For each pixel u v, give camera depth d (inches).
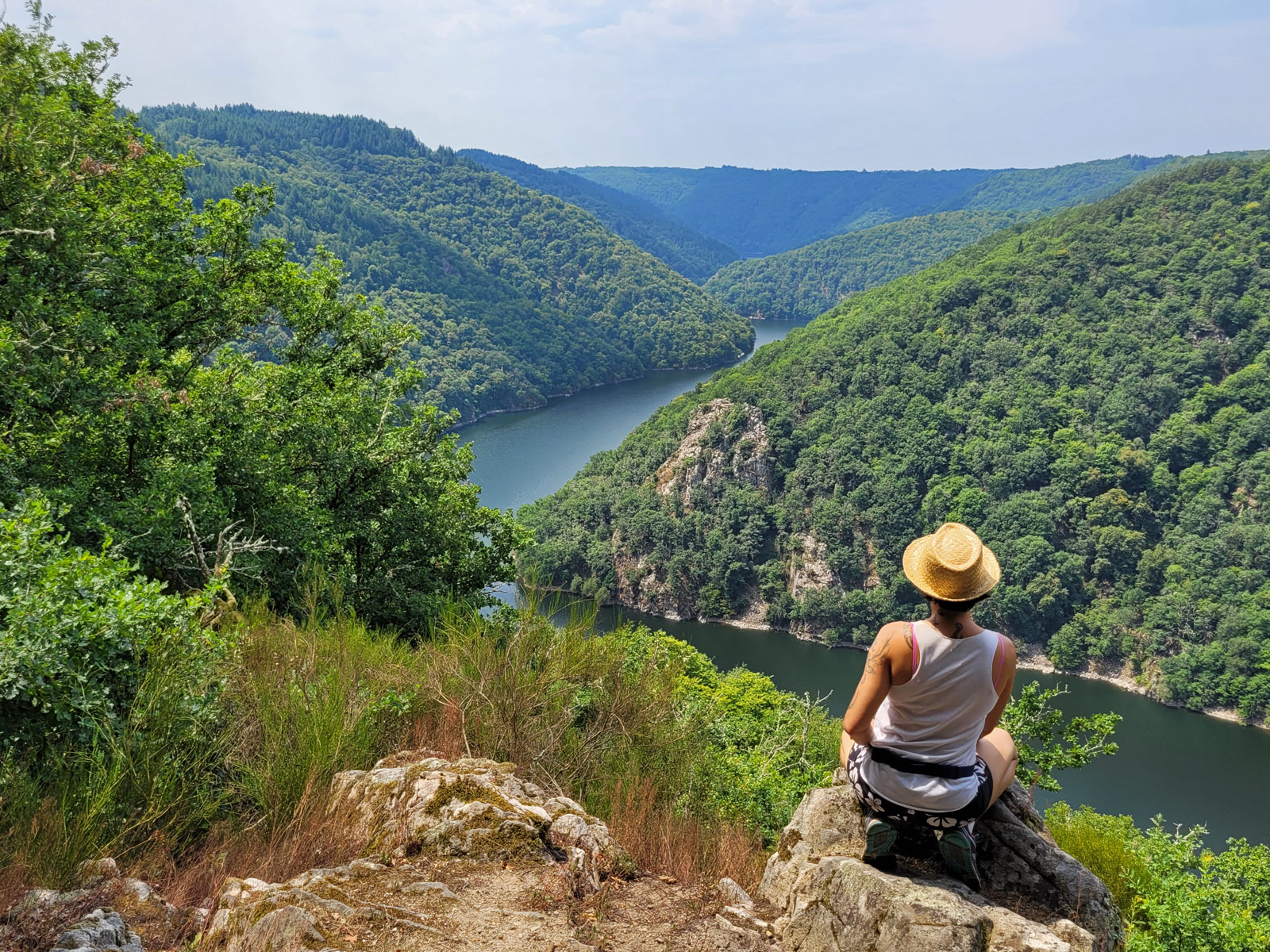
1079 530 5064.0
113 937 115.9
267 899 111.8
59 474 419.2
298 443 624.1
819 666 4542.3
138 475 464.4
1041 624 4729.3
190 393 514.0
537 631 222.1
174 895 135.0
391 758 179.2
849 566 5364.2
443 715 201.5
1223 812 2987.2
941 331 6791.3
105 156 558.3
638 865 150.9
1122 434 5600.4
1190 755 3430.1
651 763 204.2
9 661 169.5
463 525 770.8
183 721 173.8
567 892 121.9
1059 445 5541.3
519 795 156.2
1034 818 133.2
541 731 197.5
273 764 167.6
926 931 103.0
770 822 253.3
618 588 5610.2
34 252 444.8
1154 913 508.1
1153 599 4461.1
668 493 5900.6
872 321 7091.5
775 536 5615.2
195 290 636.1
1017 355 6373.0
